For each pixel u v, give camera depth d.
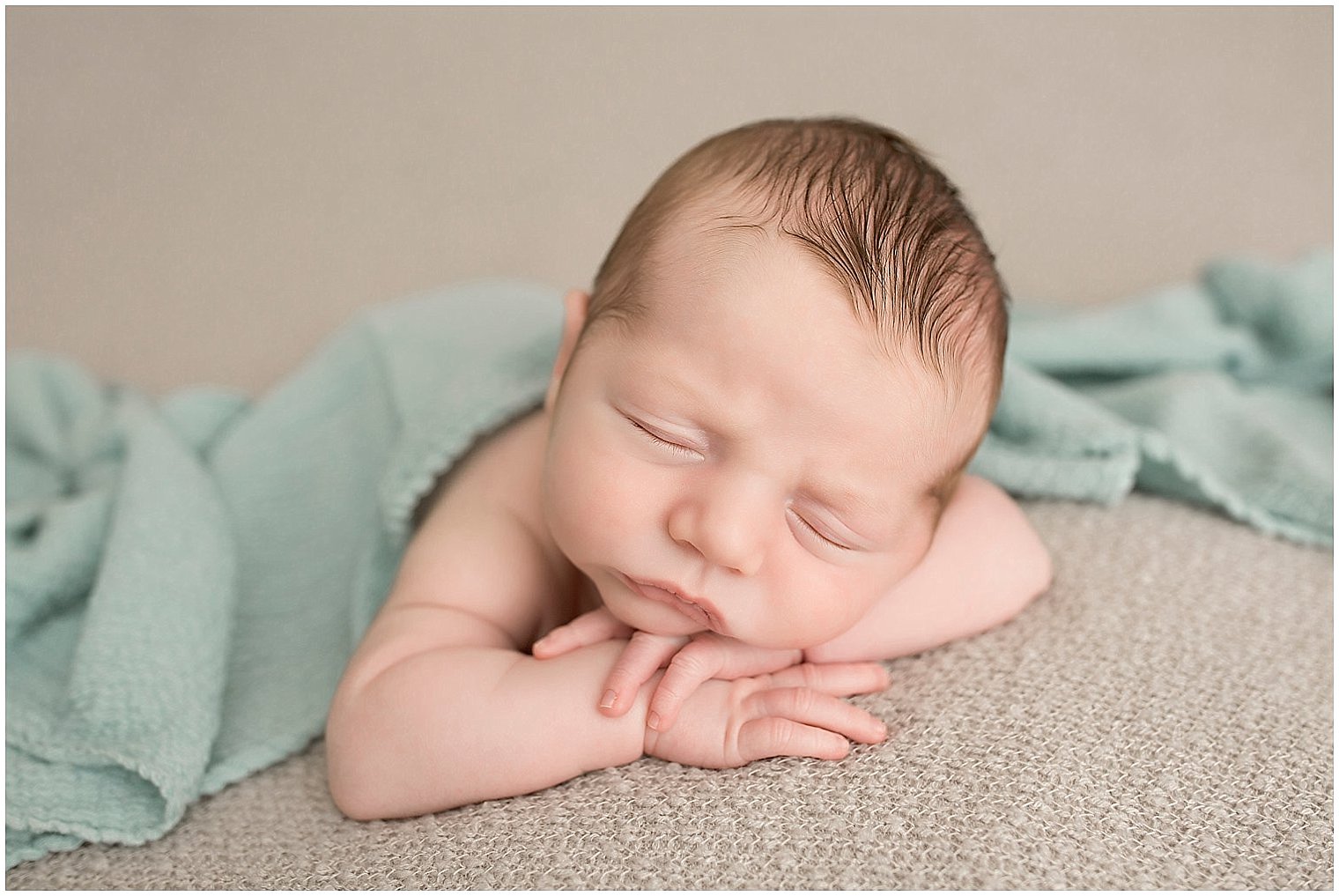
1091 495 1.21
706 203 0.89
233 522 1.35
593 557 0.86
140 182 1.99
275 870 0.86
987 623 1.01
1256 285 1.64
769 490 0.81
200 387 1.82
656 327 0.85
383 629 0.96
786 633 0.86
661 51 2.08
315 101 2.04
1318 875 0.79
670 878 0.77
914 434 0.85
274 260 2.00
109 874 0.89
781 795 0.82
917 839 0.79
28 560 1.17
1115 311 1.67
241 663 1.17
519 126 2.06
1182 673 0.95
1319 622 1.04
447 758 0.86
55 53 1.99
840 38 2.09
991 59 2.09
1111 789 0.83
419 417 1.21
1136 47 2.08
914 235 0.87
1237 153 2.08
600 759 0.87
